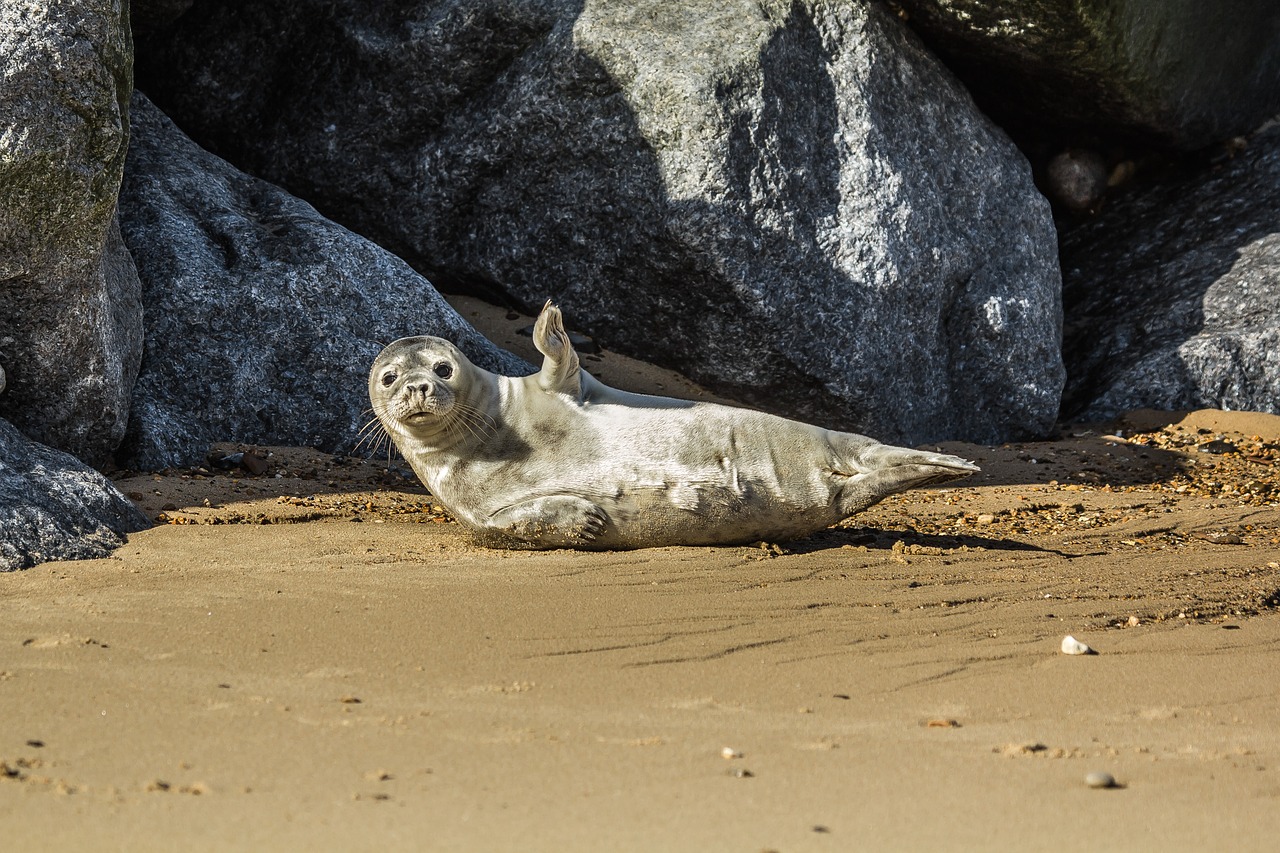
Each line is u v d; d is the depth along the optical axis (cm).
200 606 1878
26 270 2595
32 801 1119
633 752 1316
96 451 2872
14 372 2695
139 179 3519
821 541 2562
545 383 2400
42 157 2530
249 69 4141
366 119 4053
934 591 2158
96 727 1343
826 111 3869
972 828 1127
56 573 2091
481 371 2438
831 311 3744
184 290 3256
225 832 1059
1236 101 4778
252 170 4181
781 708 1522
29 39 2498
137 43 4141
